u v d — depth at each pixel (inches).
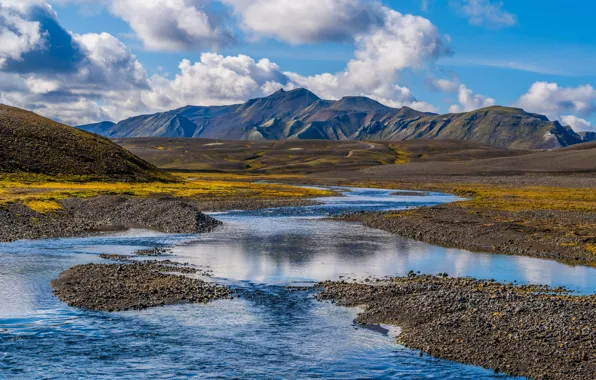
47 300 1409.9
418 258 2148.1
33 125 7214.6
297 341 1120.8
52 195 4146.2
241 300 1450.5
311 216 3855.8
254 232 2933.1
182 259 2074.3
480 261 2092.8
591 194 6067.9
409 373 954.7
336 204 4926.2
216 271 1841.8
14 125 6939.0
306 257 2143.2
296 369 971.9
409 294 1493.6
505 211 3873.0
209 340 1120.2
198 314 1310.3
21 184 5236.2
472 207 4266.7
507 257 2191.2
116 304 1378.0
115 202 3794.3
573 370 941.2
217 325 1222.9
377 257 2160.4
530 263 2058.3
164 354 1035.9
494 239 2578.7
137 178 6830.7
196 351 1055.0
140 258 2078.0
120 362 991.0
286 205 4763.8
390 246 2455.7
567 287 1641.2
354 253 2251.5
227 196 5408.5
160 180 7165.4
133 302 1398.9
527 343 1063.6
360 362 1005.8
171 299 1437.0
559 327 1137.4
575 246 2331.4
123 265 1876.2
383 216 3646.7
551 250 2306.8
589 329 1121.4
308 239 2662.4
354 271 1868.8
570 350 1019.9
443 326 1186.0
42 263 1923.0
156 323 1230.9
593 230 2738.7
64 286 1547.7
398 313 1311.5
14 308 1330.0
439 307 1326.3
